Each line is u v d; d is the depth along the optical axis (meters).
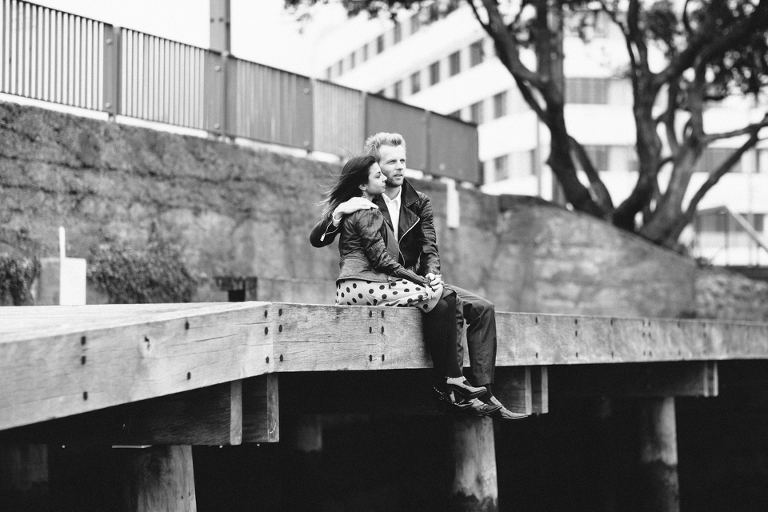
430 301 6.82
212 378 5.23
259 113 16.06
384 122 18.62
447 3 23.23
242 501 11.40
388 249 6.84
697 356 11.50
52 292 11.55
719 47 22.22
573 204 23.34
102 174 13.34
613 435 13.45
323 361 6.09
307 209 16.62
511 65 21.75
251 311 5.54
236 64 15.67
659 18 25.80
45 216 12.59
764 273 26.33
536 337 8.40
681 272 21.27
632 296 21.30
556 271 21.36
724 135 23.34
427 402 7.96
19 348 4.14
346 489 12.64
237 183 15.43
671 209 23.36
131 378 4.72
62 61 13.02
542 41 21.81
